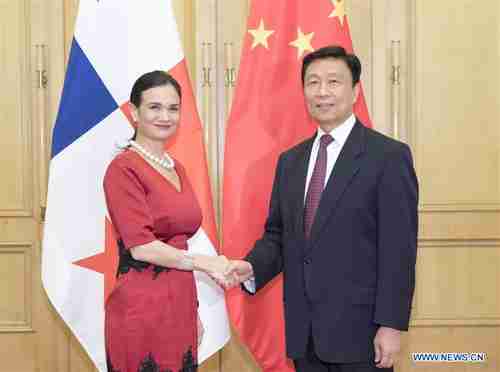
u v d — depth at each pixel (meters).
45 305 3.81
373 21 3.77
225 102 3.79
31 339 3.82
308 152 2.41
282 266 2.56
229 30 3.78
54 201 3.06
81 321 3.08
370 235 2.21
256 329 3.18
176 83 2.40
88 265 3.07
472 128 3.76
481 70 3.75
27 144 3.77
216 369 3.81
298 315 2.27
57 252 3.05
